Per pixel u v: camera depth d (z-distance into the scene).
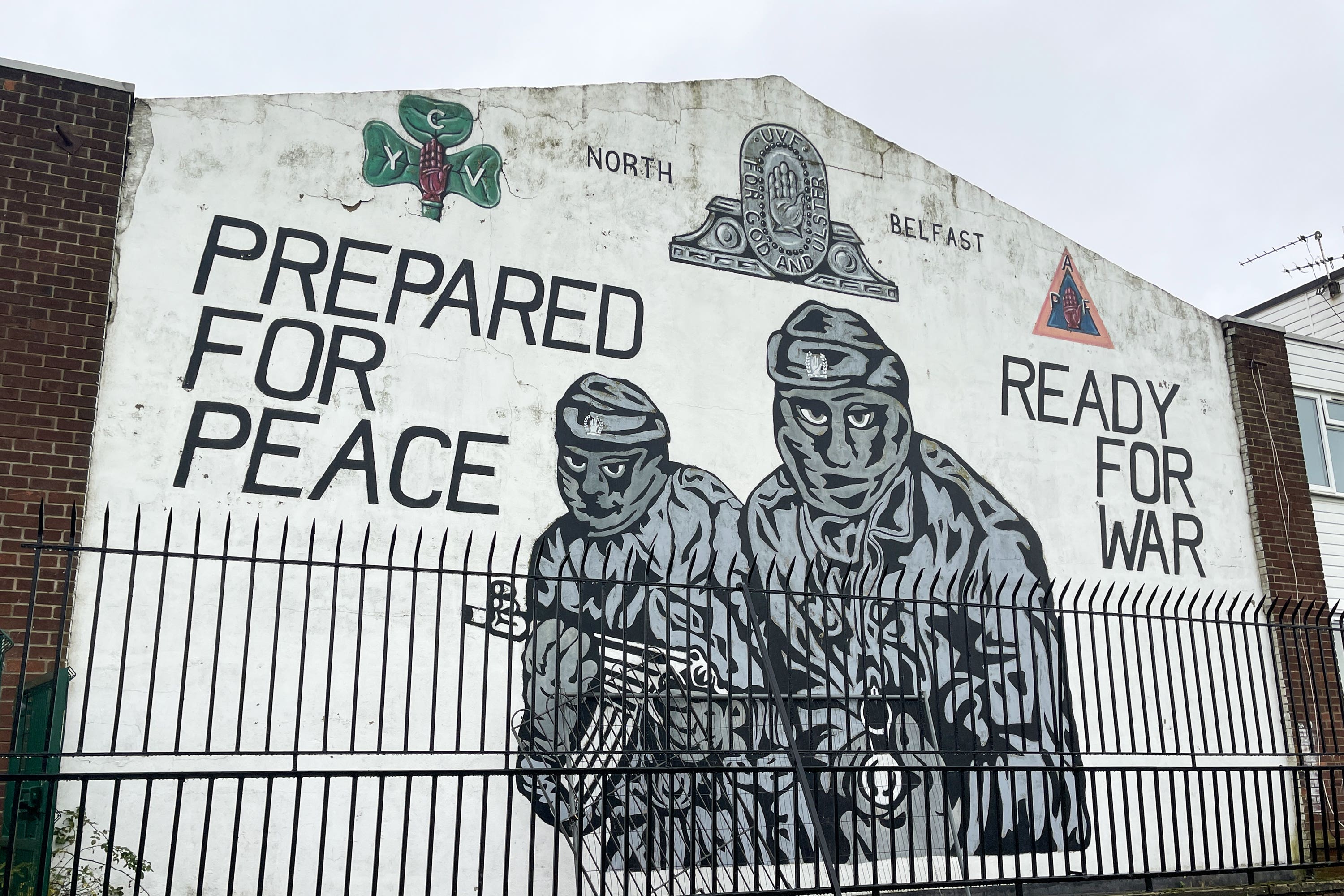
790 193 12.34
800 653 10.85
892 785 8.02
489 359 10.39
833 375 11.96
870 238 12.64
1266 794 12.14
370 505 9.59
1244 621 9.27
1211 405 14.00
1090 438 13.12
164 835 8.33
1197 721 12.42
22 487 8.43
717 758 9.99
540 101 11.30
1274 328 14.67
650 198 11.58
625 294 11.16
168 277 9.35
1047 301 13.43
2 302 8.70
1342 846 12.02
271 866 8.59
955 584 11.84
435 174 10.62
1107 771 8.31
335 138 10.29
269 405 9.45
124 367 9.03
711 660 7.82
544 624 9.92
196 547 6.56
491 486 10.09
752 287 11.84
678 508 10.80
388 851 8.93
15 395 8.57
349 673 9.16
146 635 8.59
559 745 9.59
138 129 9.56
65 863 7.84
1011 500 12.42
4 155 8.97
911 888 7.87
